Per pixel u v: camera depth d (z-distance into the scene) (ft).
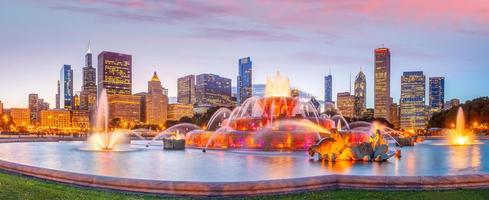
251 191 46.88
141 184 48.44
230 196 46.44
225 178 56.44
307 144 114.32
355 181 50.29
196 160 82.79
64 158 88.79
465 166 72.18
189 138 136.56
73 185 53.31
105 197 46.60
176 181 48.21
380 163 75.66
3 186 52.11
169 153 104.12
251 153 102.89
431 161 81.30
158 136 234.38
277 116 138.00
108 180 50.62
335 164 73.61
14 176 60.39
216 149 120.88
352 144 80.53
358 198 46.03
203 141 130.31
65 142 179.42
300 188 48.67
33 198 46.60
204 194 46.50
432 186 49.55
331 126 138.41
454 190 49.11
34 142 175.42
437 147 149.59
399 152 89.25
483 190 49.32
